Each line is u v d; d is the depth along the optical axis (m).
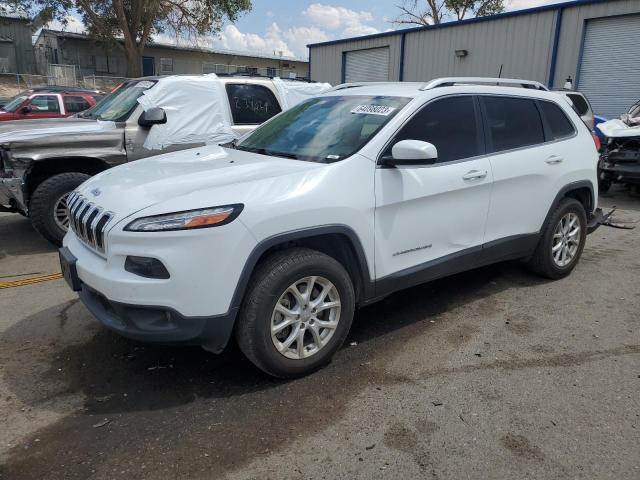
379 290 3.64
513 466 2.56
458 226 4.04
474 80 4.31
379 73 22.16
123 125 6.19
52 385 3.23
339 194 3.29
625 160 9.32
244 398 3.11
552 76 16.30
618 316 4.31
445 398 3.12
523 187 4.47
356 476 2.49
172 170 3.56
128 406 3.03
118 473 2.50
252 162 3.60
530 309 4.44
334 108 4.17
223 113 6.83
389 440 2.75
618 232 7.16
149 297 2.86
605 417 2.94
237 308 2.99
